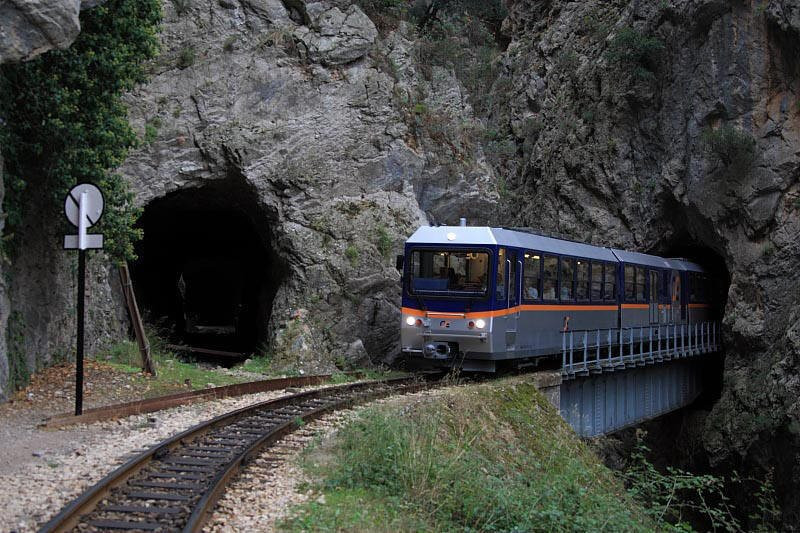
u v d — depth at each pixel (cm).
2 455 902
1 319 1245
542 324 2036
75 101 1468
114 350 1925
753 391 2861
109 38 1534
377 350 2598
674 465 3466
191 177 2552
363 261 2589
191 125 2545
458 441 1194
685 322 3134
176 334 3706
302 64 2783
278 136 2642
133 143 1681
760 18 2897
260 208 2659
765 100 2925
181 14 2631
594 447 3142
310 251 2575
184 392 1490
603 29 3750
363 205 2700
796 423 2584
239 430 1139
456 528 836
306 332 2430
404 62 3080
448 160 3009
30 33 1141
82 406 1242
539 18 4356
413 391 1684
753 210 2939
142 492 763
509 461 1337
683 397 3219
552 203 3750
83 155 1490
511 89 4259
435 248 1906
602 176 3553
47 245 1557
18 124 1417
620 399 2509
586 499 1017
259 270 3353
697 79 3120
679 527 1128
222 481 797
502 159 4084
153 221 2956
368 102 2822
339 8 2892
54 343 1608
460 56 3616
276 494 802
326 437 1088
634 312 2627
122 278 1722
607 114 3556
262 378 2098
